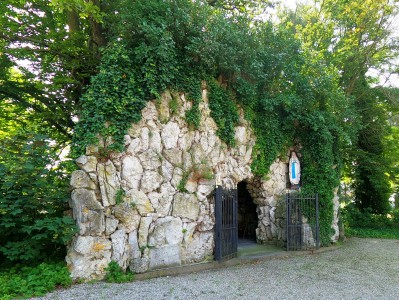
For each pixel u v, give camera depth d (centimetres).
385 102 1516
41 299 484
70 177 642
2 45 759
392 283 635
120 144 645
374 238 1358
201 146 789
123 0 782
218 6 1048
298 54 1002
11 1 742
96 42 828
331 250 1018
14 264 593
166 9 695
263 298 524
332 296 543
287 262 817
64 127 962
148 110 697
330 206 1062
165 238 689
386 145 1583
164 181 705
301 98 988
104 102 636
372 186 1698
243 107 909
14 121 995
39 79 905
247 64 856
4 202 556
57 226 564
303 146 1062
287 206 954
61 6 621
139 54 663
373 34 1373
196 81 775
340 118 1103
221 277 650
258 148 952
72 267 575
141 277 625
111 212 629
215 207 776
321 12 1419
